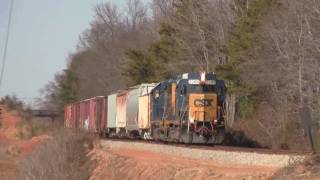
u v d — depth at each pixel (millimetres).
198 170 74062
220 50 185125
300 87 124125
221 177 68000
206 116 106250
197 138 105562
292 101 137125
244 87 154625
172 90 112000
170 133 112375
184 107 107000
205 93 107375
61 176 126250
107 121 182750
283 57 135750
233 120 157375
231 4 194750
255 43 150375
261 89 152125
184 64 198125
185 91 107375
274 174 63688
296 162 63906
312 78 128875
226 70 159625
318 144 108188
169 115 113000
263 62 145250
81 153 143000
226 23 191625
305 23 133000
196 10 198000
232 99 158750
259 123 141500
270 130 136375
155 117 123438
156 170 85375
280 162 72000
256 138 134875
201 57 196875
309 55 130750
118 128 167625
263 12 155125
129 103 151875
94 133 174625
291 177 60281
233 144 130750
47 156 140625
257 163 75750
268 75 143125
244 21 162375
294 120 129250
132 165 100250
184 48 198375
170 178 77938
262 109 149875
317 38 131375
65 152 140000
